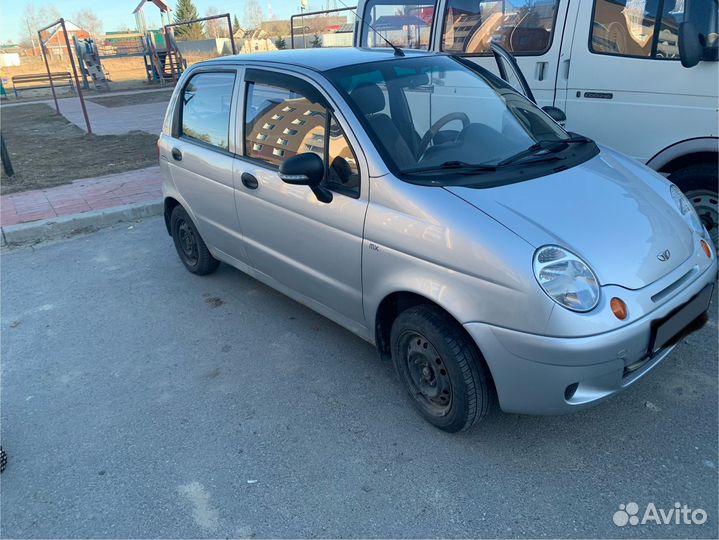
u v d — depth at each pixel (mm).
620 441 2793
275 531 2449
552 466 2678
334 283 3281
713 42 3996
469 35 5516
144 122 15359
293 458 2852
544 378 2389
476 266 2461
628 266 2469
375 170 2885
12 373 3797
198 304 4566
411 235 2691
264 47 30375
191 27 52781
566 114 4898
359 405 3215
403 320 2850
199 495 2668
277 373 3576
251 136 3801
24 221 6516
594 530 2336
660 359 2652
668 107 4309
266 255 3844
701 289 2695
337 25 20438
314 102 3279
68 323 4402
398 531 2402
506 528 2377
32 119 17922
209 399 3369
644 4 4270
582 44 4672
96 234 6359
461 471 2688
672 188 3182
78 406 3402
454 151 3092
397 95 3281
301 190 3311
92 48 28172
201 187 4336
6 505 2703
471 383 2648
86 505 2666
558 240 2455
